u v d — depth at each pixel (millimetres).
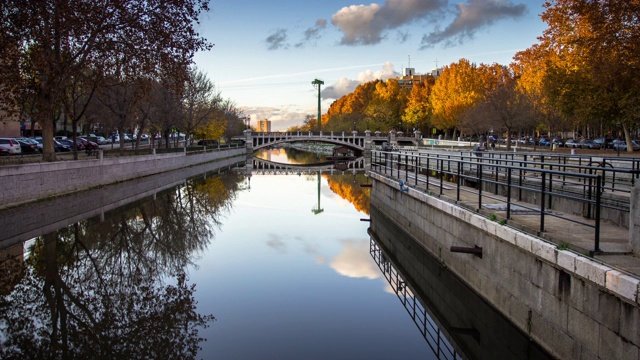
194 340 9789
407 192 18156
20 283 13469
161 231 21141
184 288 13305
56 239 18656
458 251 11297
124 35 26562
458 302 12633
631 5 26156
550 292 8242
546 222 9859
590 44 29859
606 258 7074
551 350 8195
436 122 75375
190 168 57281
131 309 11633
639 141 45781
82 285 13422
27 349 9383
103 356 9141
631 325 6270
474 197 14375
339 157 92250
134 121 51750
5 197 22172
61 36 24953
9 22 22078
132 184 36969
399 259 16781
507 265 9859
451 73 70250
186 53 27578
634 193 7176
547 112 43875
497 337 10141
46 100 26125
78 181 29625
